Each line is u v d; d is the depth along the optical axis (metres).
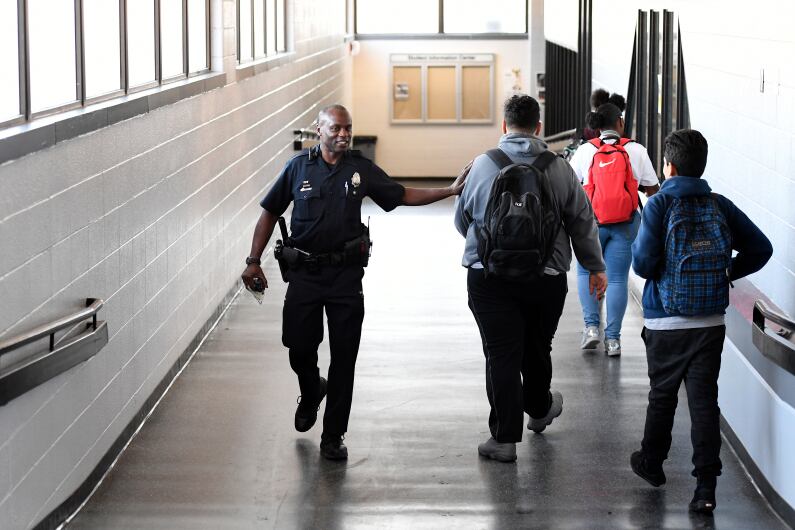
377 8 20.17
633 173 6.84
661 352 4.44
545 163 4.71
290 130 11.70
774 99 4.96
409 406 5.90
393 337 7.52
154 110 5.84
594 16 12.69
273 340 7.38
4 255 3.65
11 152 3.66
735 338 5.25
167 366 6.19
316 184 4.85
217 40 7.99
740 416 5.09
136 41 5.88
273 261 10.72
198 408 5.84
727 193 6.02
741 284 5.50
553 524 4.32
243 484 4.74
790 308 4.62
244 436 5.38
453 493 4.64
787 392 4.29
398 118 20.34
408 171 20.44
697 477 4.45
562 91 15.95
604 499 4.58
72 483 4.40
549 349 5.10
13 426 3.76
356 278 4.92
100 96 5.09
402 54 20.12
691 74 7.25
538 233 4.57
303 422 5.30
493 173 4.71
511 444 5.00
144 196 5.63
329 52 15.75
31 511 3.95
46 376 3.80
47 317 4.08
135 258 5.43
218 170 7.87
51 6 4.42
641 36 9.53
